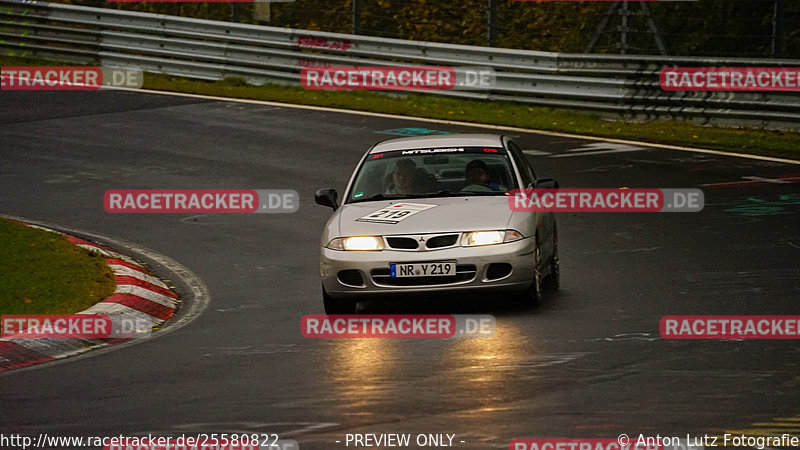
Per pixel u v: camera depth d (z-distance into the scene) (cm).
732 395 2447
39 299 3688
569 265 4188
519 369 2733
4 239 4422
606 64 7712
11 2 9594
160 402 2559
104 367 2961
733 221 4809
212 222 5134
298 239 4809
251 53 8825
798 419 2259
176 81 8969
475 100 8175
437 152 3881
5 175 6059
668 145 6700
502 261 3331
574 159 6297
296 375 2767
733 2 10188
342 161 6316
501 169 3775
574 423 2270
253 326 3425
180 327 3491
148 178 5981
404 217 3466
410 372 2742
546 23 11006
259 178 5947
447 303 3653
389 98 8412
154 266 4419
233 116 7662
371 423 2312
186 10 12194
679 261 4144
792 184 5566
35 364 3055
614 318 3297
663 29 10362
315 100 8225
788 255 4172
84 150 6650
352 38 8550
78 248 4412
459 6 11500
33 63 9406
